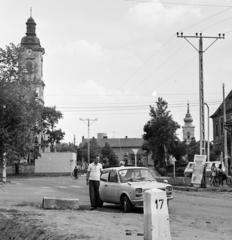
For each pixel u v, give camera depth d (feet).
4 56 39.88
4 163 39.50
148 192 21.80
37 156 236.22
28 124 39.75
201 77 106.83
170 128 238.07
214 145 216.33
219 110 248.32
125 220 39.88
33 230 33.91
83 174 258.57
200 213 48.42
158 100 242.99
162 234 21.54
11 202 62.28
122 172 53.52
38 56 314.96
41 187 110.32
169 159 250.57
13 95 38.73
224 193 84.38
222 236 31.63
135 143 536.01
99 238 28.63
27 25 320.29
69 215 42.42
